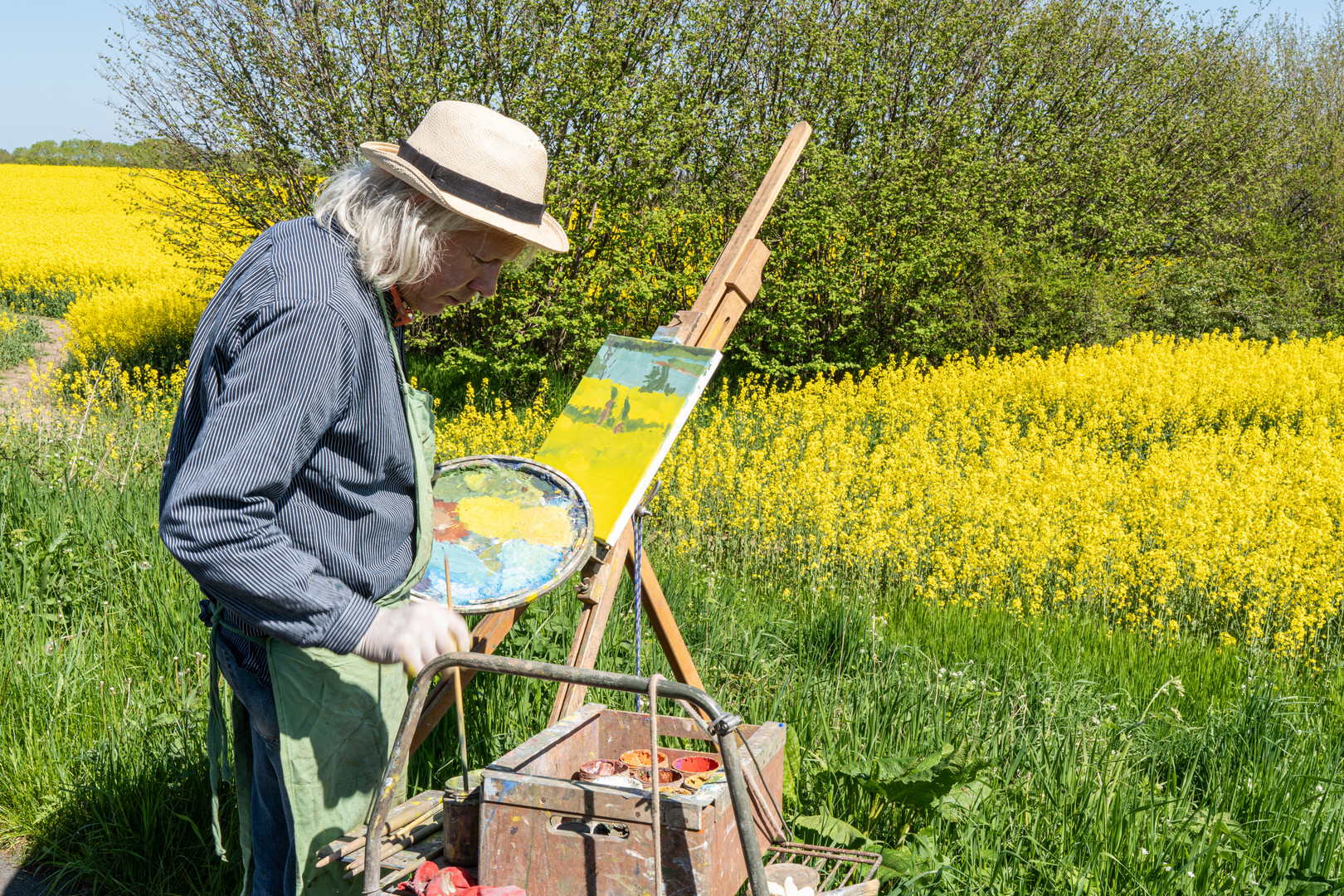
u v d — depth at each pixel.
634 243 14.61
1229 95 20.92
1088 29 18.45
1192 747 3.71
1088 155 17.31
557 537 2.45
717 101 15.55
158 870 3.10
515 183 1.97
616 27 13.33
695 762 2.30
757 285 3.09
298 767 2.06
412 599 2.23
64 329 21.03
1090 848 2.90
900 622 5.50
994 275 15.25
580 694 2.60
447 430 10.57
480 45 13.04
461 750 2.04
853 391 13.12
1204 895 2.76
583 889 1.93
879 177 15.26
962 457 9.61
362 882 2.16
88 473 7.51
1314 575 5.93
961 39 15.99
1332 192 22.25
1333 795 3.37
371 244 1.88
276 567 1.73
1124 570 6.16
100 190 47.62
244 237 14.95
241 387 1.75
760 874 1.65
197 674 4.02
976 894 2.71
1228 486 7.97
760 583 6.37
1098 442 11.07
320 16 12.98
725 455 8.96
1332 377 13.48
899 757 3.05
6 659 4.08
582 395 3.02
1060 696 4.19
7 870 3.15
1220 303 20.16
